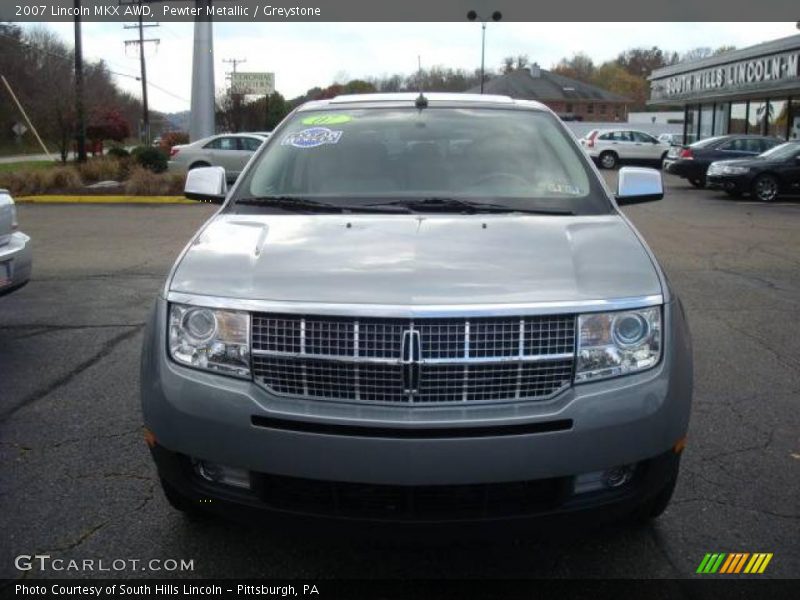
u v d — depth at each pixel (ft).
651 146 109.50
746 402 15.75
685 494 11.95
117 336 20.47
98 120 152.05
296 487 8.87
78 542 10.55
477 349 8.64
